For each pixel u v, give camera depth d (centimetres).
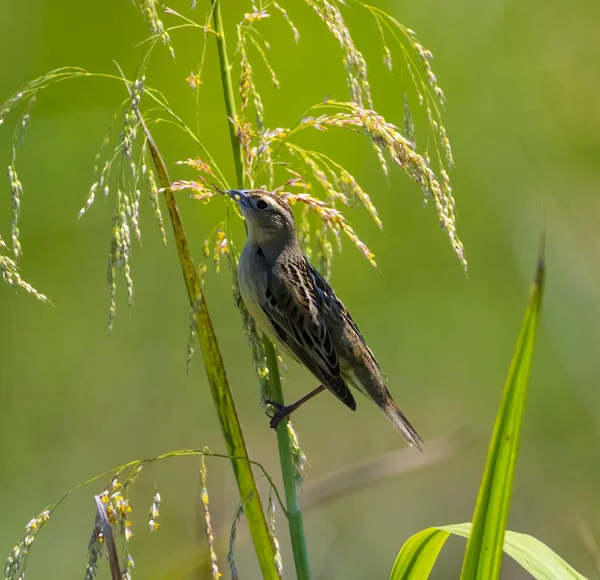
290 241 721
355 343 743
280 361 586
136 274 1344
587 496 1228
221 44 537
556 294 1202
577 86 1422
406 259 1415
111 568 449
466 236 1395
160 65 1368
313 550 1145
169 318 1351
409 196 1408
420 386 1379
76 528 1195
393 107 1405
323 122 523
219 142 1382
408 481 1240
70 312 1322
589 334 1173
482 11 1433
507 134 1406
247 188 546
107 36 1359
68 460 1253
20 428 1260
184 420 1323
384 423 1357
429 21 1420
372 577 1162
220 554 788
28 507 1194
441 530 484
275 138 541
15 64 1333
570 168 1390
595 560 730
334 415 1363
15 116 1313
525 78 1430
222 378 510
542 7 1441
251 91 556
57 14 1344
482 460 1269
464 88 1421
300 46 1388
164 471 1270
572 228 1300
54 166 1326
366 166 1386
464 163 1398
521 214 1344
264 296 697
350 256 1399
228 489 1209
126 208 472
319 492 790
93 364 1313
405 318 1401
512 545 482
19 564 455
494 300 1374
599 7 1435
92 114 1350
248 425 1352
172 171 1366
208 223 1364
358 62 520
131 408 1313
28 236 1311
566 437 1264
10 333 1292
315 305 716
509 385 403
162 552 1164
